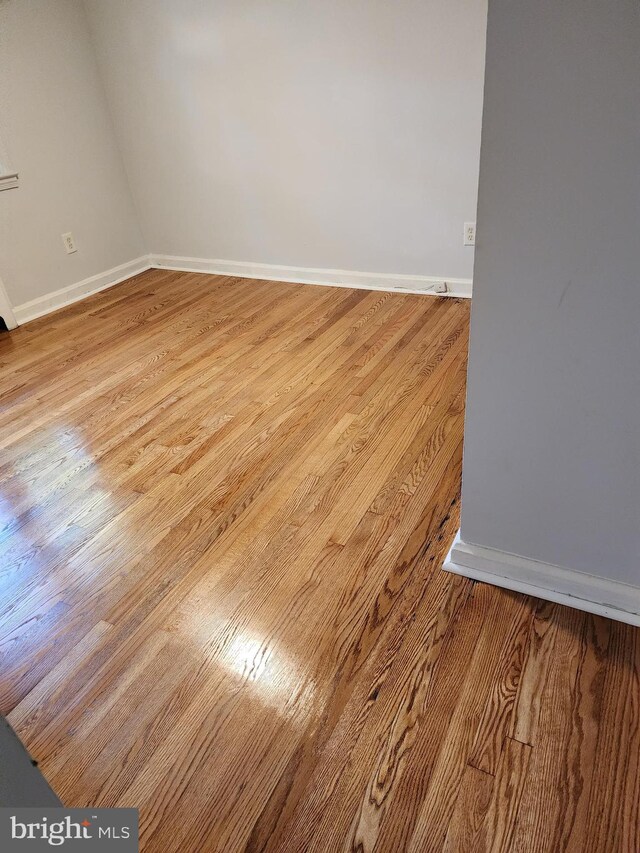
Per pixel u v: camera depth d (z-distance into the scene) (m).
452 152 2.70
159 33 3.05
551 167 0.86
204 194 3.50
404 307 2.98
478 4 2.34
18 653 1.31
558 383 1.04
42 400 2.40
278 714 1.13
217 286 3.55
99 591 1.46
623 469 1.08
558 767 1.00
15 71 2.94
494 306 1.02
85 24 3.20
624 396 1.00
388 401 2.16
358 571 1.43
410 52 2.54
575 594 1.28
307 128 2.96
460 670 1.18
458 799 0.97
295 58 2.79
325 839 0.94
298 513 1.65
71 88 3.23
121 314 3.23
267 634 1.30
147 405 2.29
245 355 2.62
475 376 1.12
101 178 3.53
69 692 1.21
